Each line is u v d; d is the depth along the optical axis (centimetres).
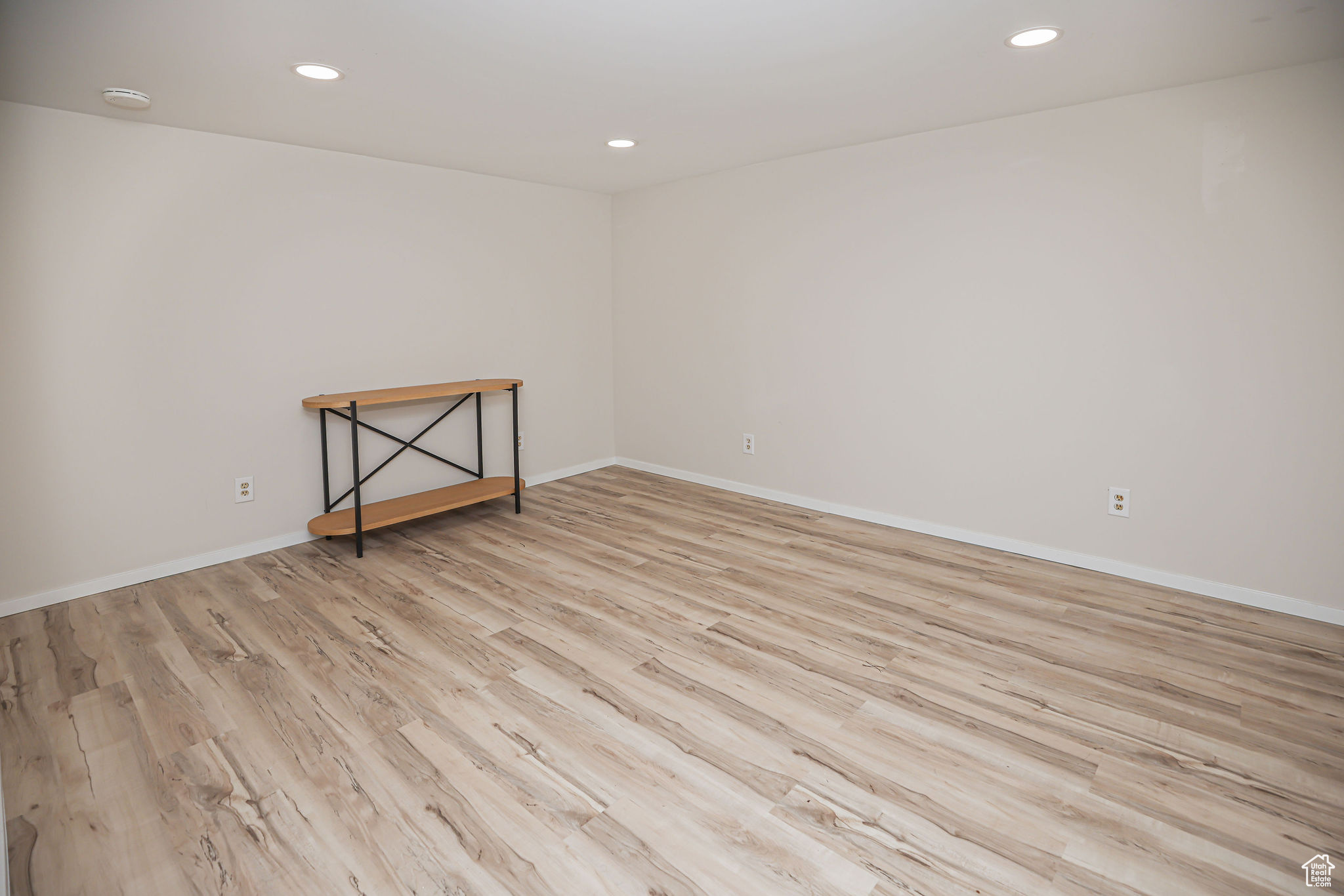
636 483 516
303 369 376
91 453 312
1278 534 288
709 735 213
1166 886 156
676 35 221
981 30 222
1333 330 267
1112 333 319
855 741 209
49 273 295
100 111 294
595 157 399
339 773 196
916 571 340
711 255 476
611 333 554
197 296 336
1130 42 236
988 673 247
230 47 226
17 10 194
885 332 397
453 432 452
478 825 176
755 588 321
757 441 472
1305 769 195
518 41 224
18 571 297
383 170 398
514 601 309
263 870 163
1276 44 239
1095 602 302
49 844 170
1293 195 270
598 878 160
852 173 396
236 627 284
